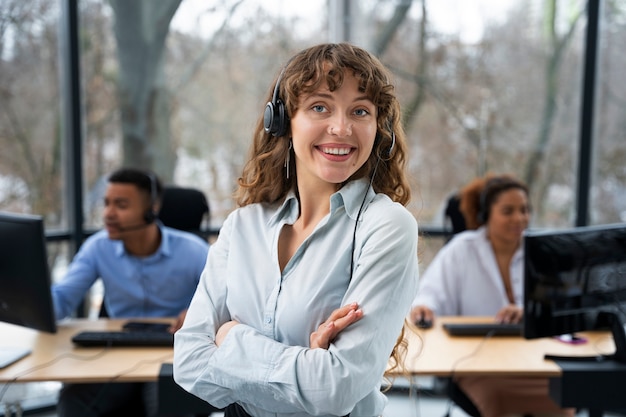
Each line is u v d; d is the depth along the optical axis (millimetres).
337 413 983
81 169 3234
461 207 2771
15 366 1848
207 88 3414
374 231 1055
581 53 3359
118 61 3287
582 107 3338
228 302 1139
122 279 2463
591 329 1966
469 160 3504
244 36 3400
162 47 3344
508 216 2521
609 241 1946
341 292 1058
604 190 3398
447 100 3467
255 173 1241
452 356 2004
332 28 3457
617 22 3289
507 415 2164
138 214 2377
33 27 3064
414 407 3254
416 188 1303
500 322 2307
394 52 3443
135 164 3379
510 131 3473
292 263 1096
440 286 2598
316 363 982
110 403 2203
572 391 1878
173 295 2486
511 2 3391
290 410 1037
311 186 1136
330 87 1048
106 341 2020
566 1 3342
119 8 3250
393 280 1024
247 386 1026
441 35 3426
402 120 1205
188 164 3445
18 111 3059
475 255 2609
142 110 3355
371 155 1149
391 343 1028
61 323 2299
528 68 3428
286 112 1131
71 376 1775
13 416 2863
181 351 1124
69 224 3291
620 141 3350
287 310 1057
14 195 3088
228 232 1214
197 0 3354
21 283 1890
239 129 3447
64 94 3199
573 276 1917
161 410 1788
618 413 2918
